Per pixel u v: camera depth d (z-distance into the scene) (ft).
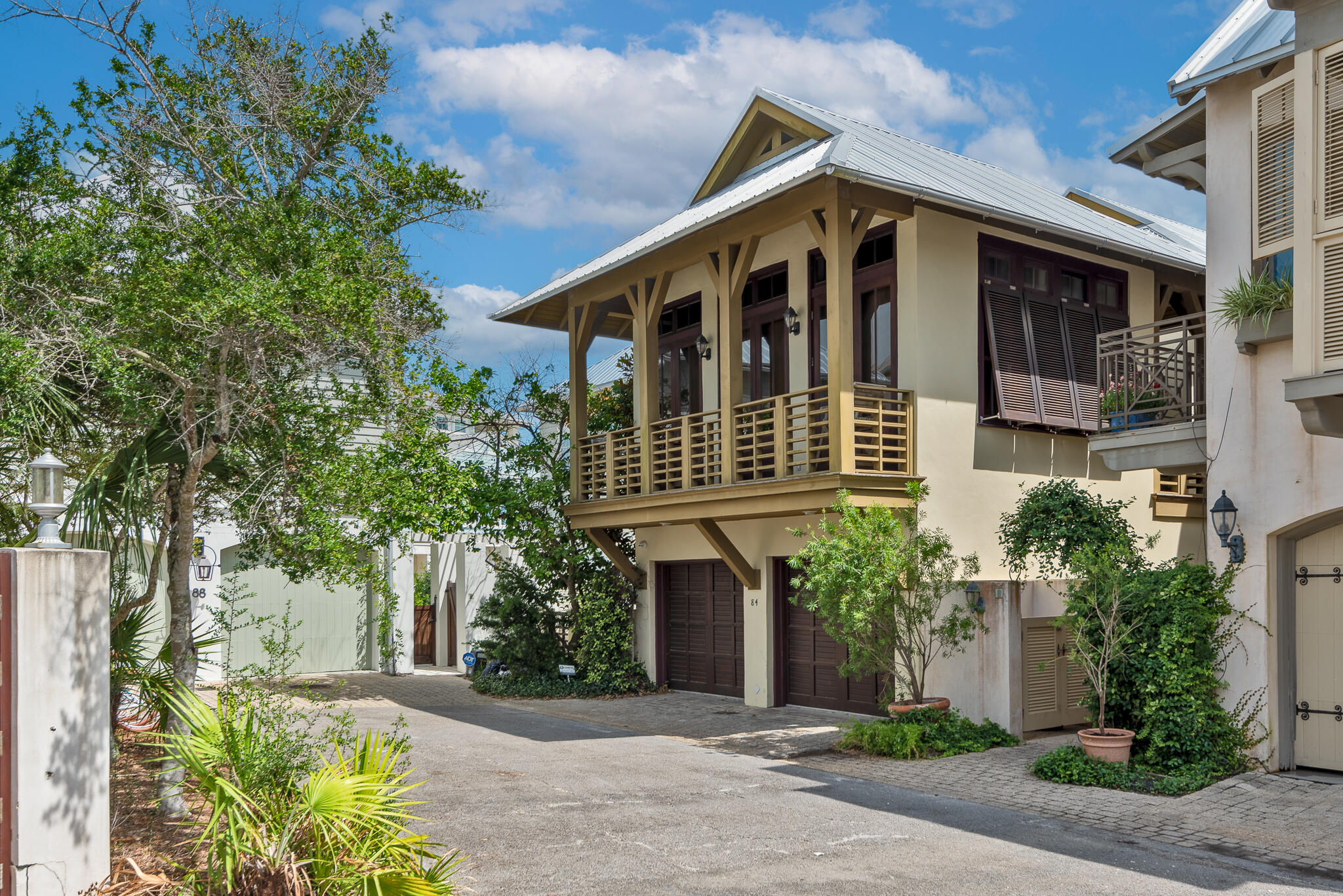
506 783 30.78
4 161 24.89
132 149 25.34
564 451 59.93
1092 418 47.75
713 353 53.57
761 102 52.75
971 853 22.95
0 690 17.29
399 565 66.33
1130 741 30.96
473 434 58.34
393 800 20.20
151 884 18.37
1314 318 27.40
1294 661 31.32
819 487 40.01
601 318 60.54
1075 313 48.26
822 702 47.34
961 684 38.83
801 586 45.03
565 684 54.80
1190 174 35.58
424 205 28.35
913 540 37.83
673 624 56.85
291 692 25.99
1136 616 31.99
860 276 45.65
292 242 23.56
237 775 18.62
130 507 23.48
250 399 24.85
